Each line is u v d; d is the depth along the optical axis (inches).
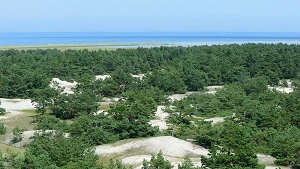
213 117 3973.9
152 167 2234.3
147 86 5231.3
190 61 6628.9
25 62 6461.6
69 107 3991.1
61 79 5900.6
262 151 2780.5
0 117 3919.8
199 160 2684.5
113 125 3233.3
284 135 2979.8
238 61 6683.1
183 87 5506.9
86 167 2128.4
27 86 5027.1
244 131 2618.1
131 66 6673.2
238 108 3681.1
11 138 3294.8
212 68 6294.3
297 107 3814.0
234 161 2271.2
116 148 2947.8
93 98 4350.4
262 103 4028.1
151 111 3757.4
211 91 5649.6
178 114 3486.7
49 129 3378.4
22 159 2269.9
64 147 2438.5
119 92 5147.6
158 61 7199.8
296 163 2682.1
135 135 3223.4
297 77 6318.9
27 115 4065.0
